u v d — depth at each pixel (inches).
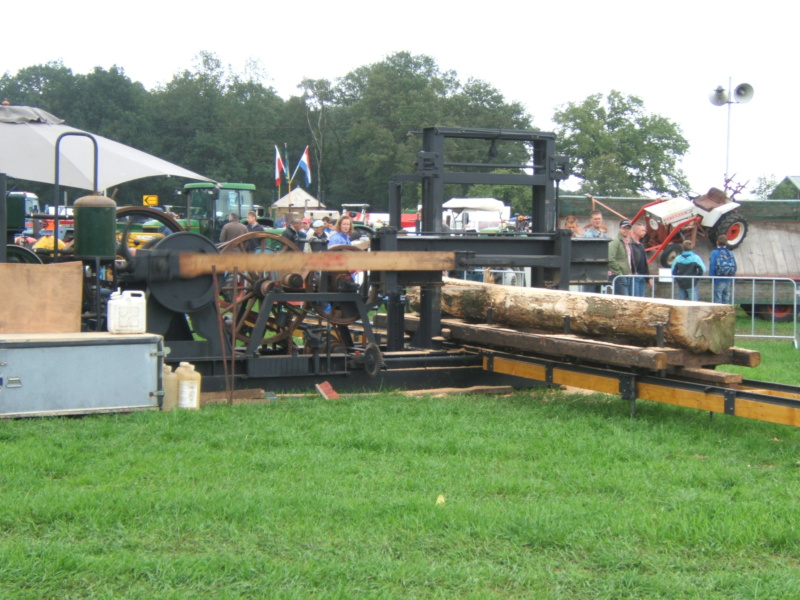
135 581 154.3
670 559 168.1
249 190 971.3
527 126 2856.8
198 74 3174.2
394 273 341.7
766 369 428.8
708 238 733.3
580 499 201.2
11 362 265.1
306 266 323.9
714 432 277.0
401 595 150.4
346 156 2987.2
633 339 303.0
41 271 293.6
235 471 220.8
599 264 396.8
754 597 150.2
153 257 309.0
